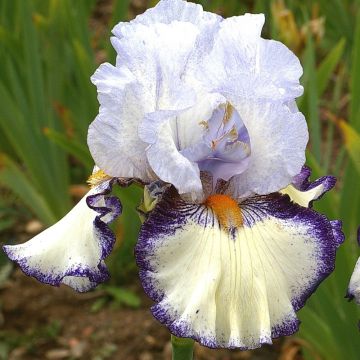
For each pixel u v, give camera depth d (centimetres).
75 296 70
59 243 31
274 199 31
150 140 29
